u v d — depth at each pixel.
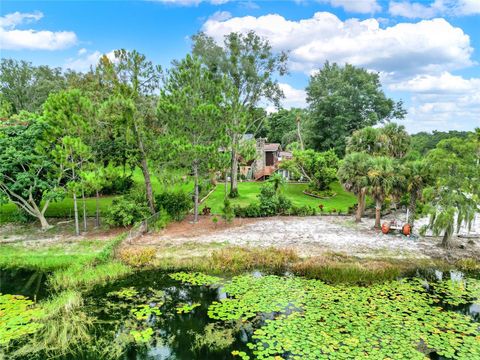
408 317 10.85
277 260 16.14
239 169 48.34
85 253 17.91
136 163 24.12
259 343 9.55
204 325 10.84
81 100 20.95
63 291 13.50
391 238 20.08
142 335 10.36
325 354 8.93
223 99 23.97
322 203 31.52
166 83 24.33
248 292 13.07
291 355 8.92
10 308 12.12
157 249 18.45
